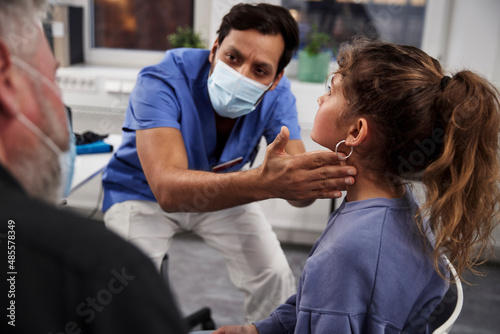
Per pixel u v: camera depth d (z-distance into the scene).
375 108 0.82
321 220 2.74
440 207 0.81
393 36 2.77
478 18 2.45
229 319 2.07
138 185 1.58
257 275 1.62
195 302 2.18
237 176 1.09
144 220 1.59
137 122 1.37
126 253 0.33
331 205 2.51
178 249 2.68
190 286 2.31
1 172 0.33
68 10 2.67
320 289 0.82
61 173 0.46
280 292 1.60
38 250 0.32
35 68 0.42
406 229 0.83
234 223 1.62
